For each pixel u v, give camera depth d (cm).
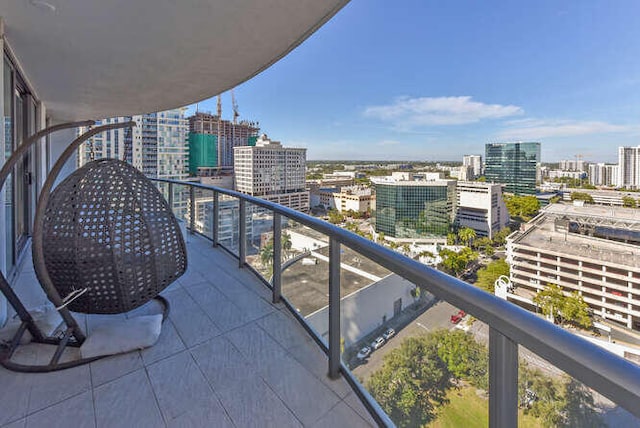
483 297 80
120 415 136
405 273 107
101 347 172
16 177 299
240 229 311
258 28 245
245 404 144
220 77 357
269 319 218
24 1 191
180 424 133
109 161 192
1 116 195
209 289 264
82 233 171
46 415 135
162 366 169
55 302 168
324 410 141
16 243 299
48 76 333
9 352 167
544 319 68
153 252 192
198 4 208
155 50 279
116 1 198
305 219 185
